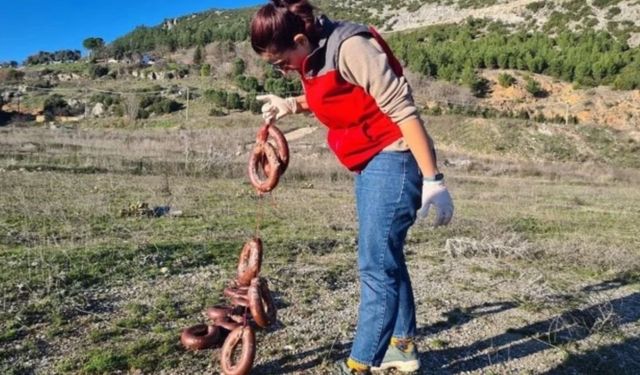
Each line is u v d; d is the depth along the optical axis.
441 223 2.56
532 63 54.59
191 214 8.30
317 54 2.50
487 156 35.53
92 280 4.53
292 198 11.14
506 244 6.75
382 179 2.68
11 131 31.36
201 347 3.35
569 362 3.64
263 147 2.92
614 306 4.79
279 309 4.18
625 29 69.19
